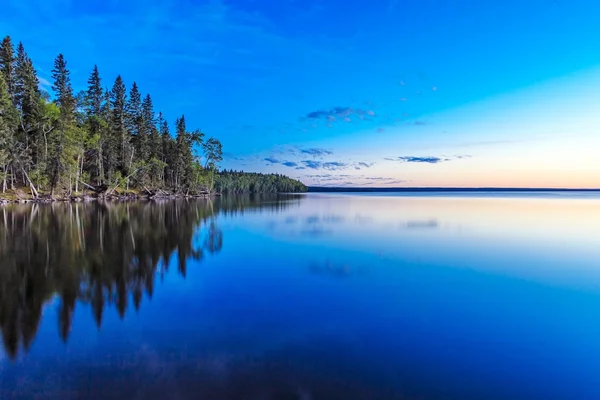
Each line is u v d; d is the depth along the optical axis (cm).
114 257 1510
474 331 775
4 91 4097
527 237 2167
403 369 604
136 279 1180
